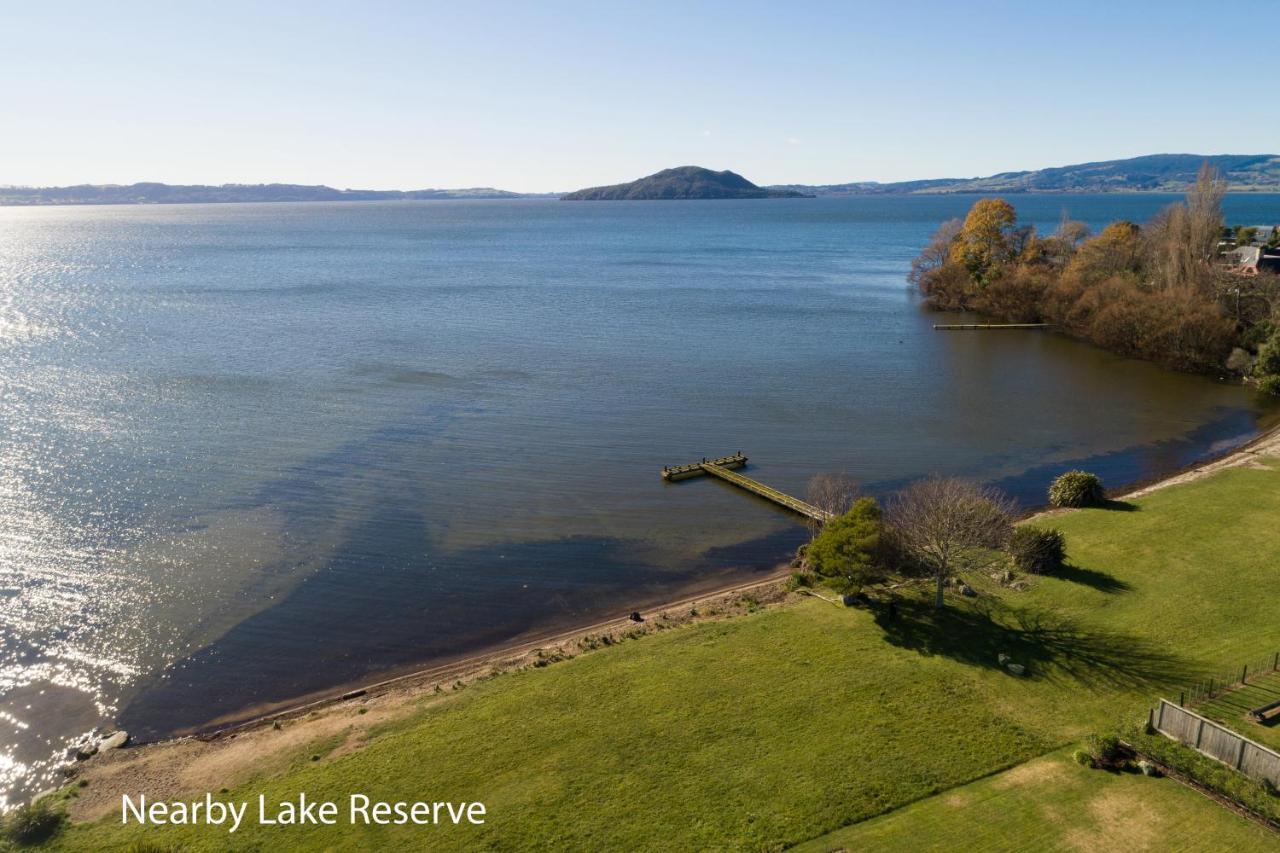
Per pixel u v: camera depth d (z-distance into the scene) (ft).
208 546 140.15
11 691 102.27
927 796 74.69
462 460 181.88
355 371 257.55
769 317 363.97
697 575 132.26
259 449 185.98
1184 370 266.36
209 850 70.90
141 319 342.23
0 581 127.44
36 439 189.26
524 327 334.85
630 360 278.67
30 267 551.59
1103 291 306.35
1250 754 73.82
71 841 73.87
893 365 274.77
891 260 612.70
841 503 148.97
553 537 145.69
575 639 110.93
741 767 79.05
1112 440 197.16
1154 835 69.10
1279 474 160.56
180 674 106.11
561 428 204.95
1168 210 360.48
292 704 99.76
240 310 367.25
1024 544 119.75
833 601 115.24
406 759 82.64
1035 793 74.59
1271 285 274.16
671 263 593.01
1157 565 120.78
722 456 186.50
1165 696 88.84
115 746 91.45
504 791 76.74
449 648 111.86
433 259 622.95
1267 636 99.96
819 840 69.46
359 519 151.53
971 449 191.21
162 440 190.39
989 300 361.92
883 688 91.91
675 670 97.45
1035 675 93.86
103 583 127.54
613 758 81.00
